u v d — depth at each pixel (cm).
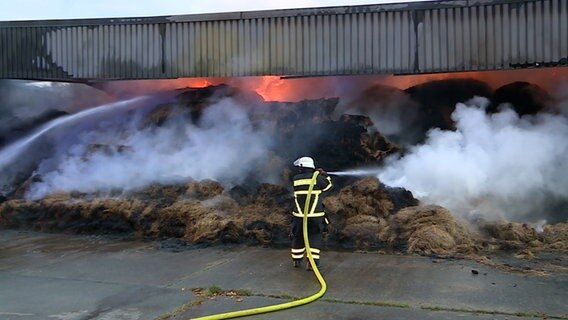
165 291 523
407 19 872
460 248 680
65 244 782
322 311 453
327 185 628
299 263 614
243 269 611
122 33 1008
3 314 457
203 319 431
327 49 911
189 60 980
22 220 927
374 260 645
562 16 797
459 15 848
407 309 452
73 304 483
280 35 934
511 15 823
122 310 464
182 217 829
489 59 835
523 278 549
